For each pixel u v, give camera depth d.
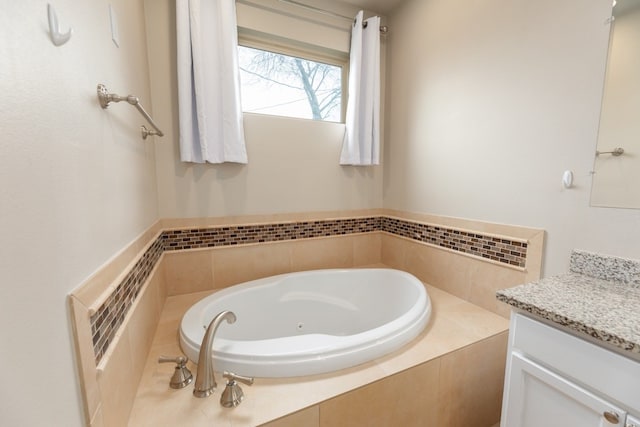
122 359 0.79
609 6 1.00
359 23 1.88
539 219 1.26
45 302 0.48
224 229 1.77
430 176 1.83
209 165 1.70
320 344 1.03
